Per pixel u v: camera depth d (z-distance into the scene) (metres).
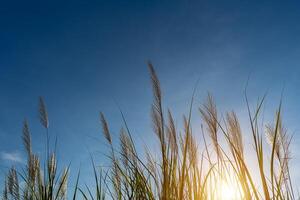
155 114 2.95
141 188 3.25
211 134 3.03
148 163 3.31
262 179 2.44
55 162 4.29
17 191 4.90
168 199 2.89
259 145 2.50
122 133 3.44
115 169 3.63
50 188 4.16
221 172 3.10
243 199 2.80
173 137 3.06
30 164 4.49
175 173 3.06
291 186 2.92
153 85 2.98
